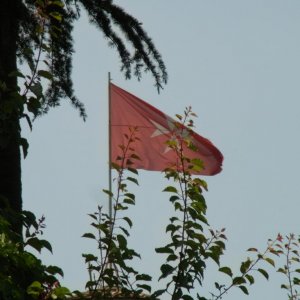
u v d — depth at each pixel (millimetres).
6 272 22594
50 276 23250
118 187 27922
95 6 43094
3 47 37375
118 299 27016
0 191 35281
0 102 26219
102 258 26984
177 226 27844
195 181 28500
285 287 29625
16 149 35594
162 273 27109
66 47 41875
